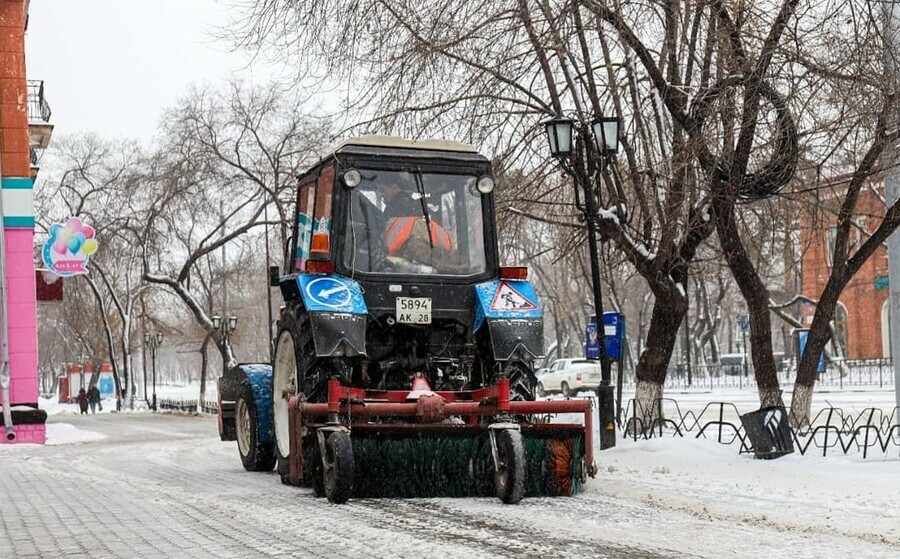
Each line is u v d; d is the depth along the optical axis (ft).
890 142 83.35
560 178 101.45
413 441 57.82
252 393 79.41
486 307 62.75
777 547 41.01
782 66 77.25
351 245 64.28
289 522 49.39
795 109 78.13
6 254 140.46
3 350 137.80
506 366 61.87
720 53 81.76
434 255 65.36
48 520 53.06
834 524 47.37
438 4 89.40
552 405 58.75
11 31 141.38
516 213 101.65
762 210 103.96
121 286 376.27
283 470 69.46
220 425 88.53
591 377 288.30
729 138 81.25
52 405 436.76
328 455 57.26
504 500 55.01
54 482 76.13
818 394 214.48
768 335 97.60
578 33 88.94
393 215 65.36
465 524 47.60
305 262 65.82
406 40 91.04
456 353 65.57
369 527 47.06
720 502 55.62
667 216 89.86
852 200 89.97
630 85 91.40
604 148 87.61
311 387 62.59
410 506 54.44
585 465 59.11
